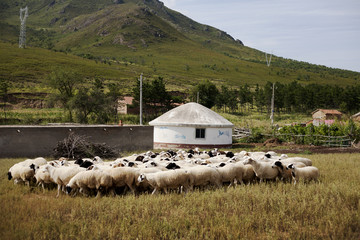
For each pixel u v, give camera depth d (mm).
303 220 10602
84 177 13266
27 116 67750
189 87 160250
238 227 9828
